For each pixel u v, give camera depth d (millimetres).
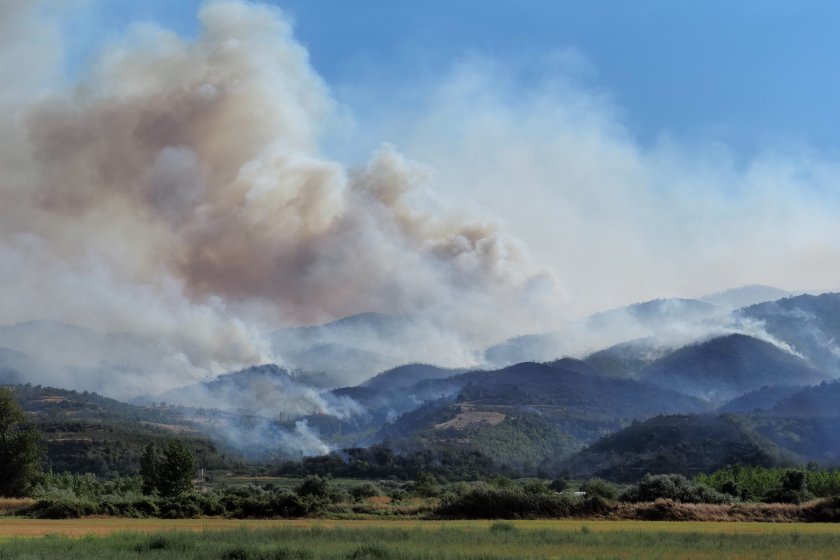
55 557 50844
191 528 80625
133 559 50500
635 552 56531
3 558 51375
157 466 152000
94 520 102500
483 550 55438
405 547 56719
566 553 55312
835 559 53844
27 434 148625
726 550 58469
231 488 169500
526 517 106375
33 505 112375
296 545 56812
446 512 108750
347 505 116812
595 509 107625
